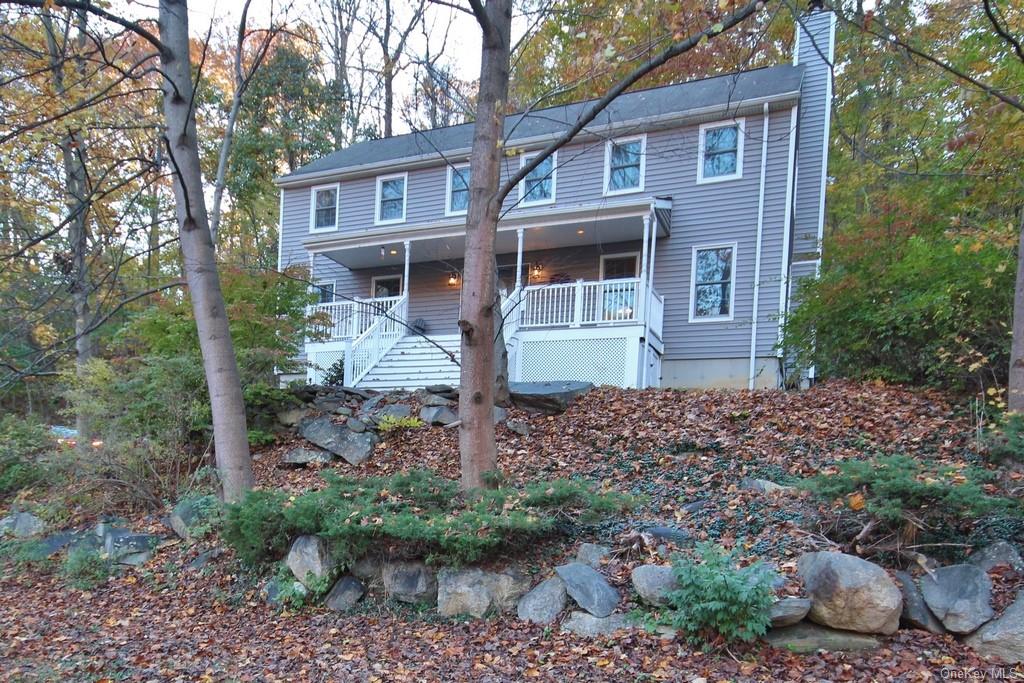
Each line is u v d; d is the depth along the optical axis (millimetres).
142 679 3969
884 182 12961
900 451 6172
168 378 7926
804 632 3660
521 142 14773
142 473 7680
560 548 4875
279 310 10086
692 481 6141
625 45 5754
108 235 7777
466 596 4531
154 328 9109
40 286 9320
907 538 4062
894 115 10945
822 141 13375
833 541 4344
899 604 3621
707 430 7488
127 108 9617
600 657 3748
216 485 6961
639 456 7070
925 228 8570
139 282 12836
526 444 7973
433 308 16656
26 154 8633
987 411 6543
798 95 12789
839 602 3617
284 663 4105
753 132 13516
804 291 9695
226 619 5012
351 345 12977
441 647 4148
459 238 14602
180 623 5027
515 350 12672
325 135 23625
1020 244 5688
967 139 6418
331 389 10297
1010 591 3639
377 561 4980
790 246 13086
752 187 13469
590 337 12078
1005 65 6844
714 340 13539
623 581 4332
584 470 6891
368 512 4961
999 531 4090
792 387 11070
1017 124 6359
